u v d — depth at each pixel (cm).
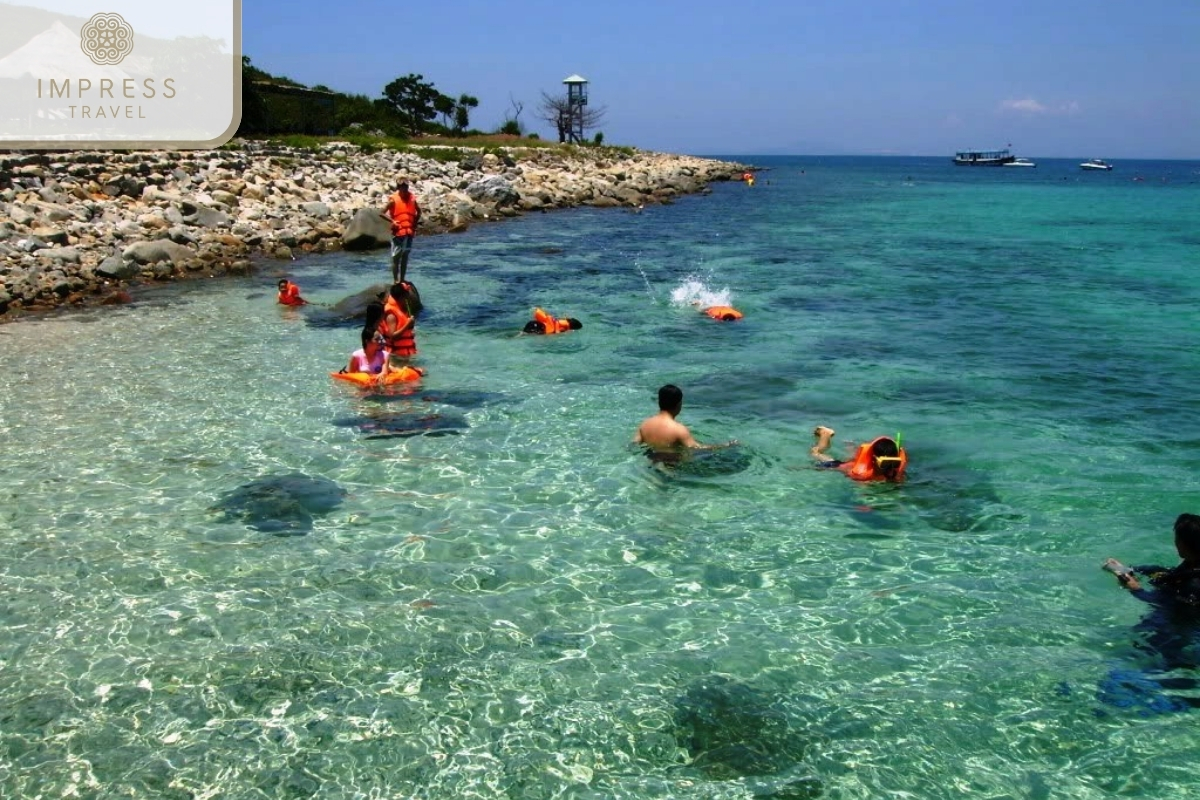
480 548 675
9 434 910
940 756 448
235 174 2742
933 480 800
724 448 876
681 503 755
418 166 3753
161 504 747
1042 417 976
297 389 1080
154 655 532
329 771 438
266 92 4662
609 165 5425
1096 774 435
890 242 2789
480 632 561
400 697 496
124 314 1516
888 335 1404
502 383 1117
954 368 1191
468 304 1655
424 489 784
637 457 855
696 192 5384
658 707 487
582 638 555
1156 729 466
